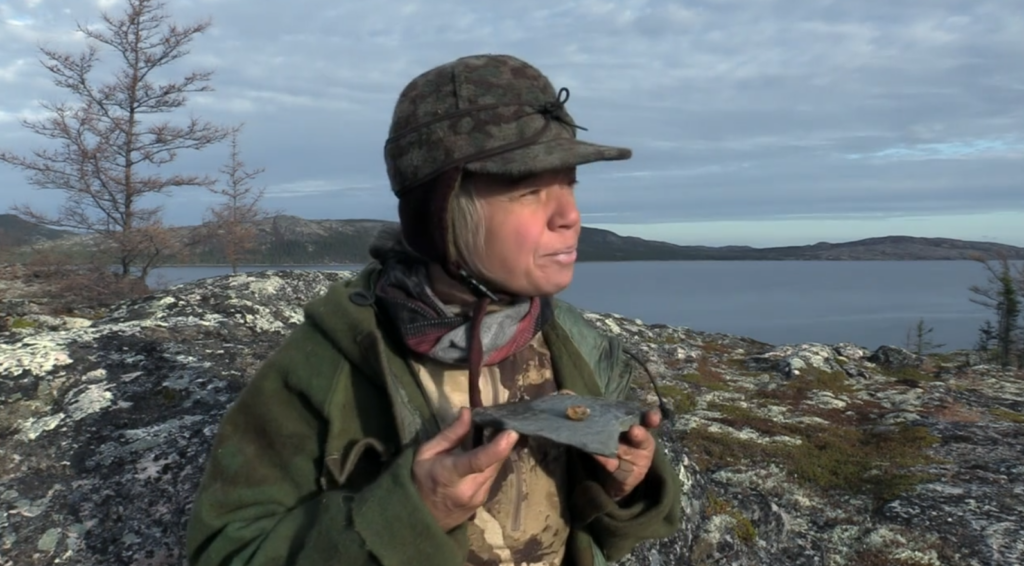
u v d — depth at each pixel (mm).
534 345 1679
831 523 5094
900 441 6605
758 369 9320
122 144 15867
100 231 15633
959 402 8328
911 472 5793
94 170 15492
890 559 4617
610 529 1647
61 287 10969
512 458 1530
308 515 1423
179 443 2854
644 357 8898
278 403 1521
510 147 1345
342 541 1293
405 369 1504
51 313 5840
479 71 1397
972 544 4672
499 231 1378
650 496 1679
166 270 17641
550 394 1535
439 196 1373
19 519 2537
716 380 8664
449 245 1398
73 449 2814
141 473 2719
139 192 15953
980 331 18516
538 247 1396
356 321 1489
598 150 1369
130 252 15109
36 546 2465
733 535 3820
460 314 1489
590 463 1633
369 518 1281
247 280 5410
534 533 1565
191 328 4094
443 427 1491
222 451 1531
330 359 1509
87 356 3408
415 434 1446
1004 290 18375
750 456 6184
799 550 4051
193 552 1501
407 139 1405
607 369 1854
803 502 5422
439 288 1510
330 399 1475
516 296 1494
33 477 2697
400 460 1330
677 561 3404
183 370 3357
